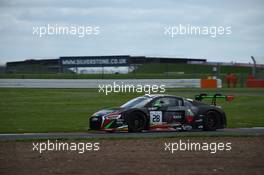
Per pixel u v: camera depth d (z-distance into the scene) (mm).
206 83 77562
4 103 53125
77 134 31953
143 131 33406
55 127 36250
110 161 21781
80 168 20250
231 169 20344
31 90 68125
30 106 50875
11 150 24781
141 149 25016
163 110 33438
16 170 19891
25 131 33938
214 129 34562
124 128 32594
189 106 34156
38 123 38719
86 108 49719
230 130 35094
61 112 46500
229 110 49812
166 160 22141
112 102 54812
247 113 47531
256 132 33281
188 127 33969
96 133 32750
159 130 33344
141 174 19141
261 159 22641
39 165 20891
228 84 82438
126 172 19453
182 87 76188
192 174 19297
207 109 34469
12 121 39812
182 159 22453
